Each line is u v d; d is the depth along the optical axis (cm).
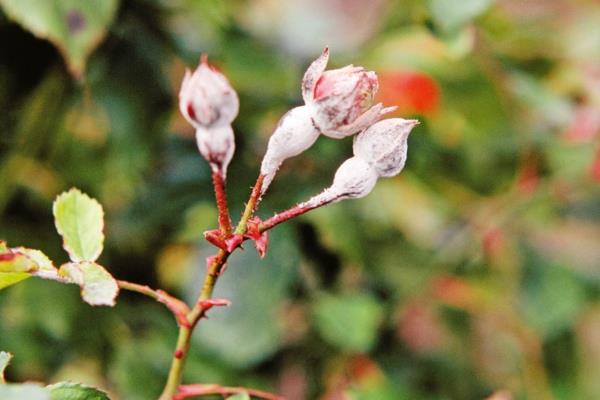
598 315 83
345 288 65
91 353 63
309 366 64
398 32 67
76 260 50
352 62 68
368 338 63
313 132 49
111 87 63
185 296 62
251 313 62
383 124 49
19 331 62
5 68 62
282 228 63
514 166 72
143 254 65
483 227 71
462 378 69
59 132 64
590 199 79
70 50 57
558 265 75
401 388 64
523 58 73
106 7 57
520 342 73
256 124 65
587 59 74
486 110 70
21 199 64
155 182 64
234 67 64
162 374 62
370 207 67
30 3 57
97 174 65
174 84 66
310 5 78
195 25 65
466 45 61
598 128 71
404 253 68
